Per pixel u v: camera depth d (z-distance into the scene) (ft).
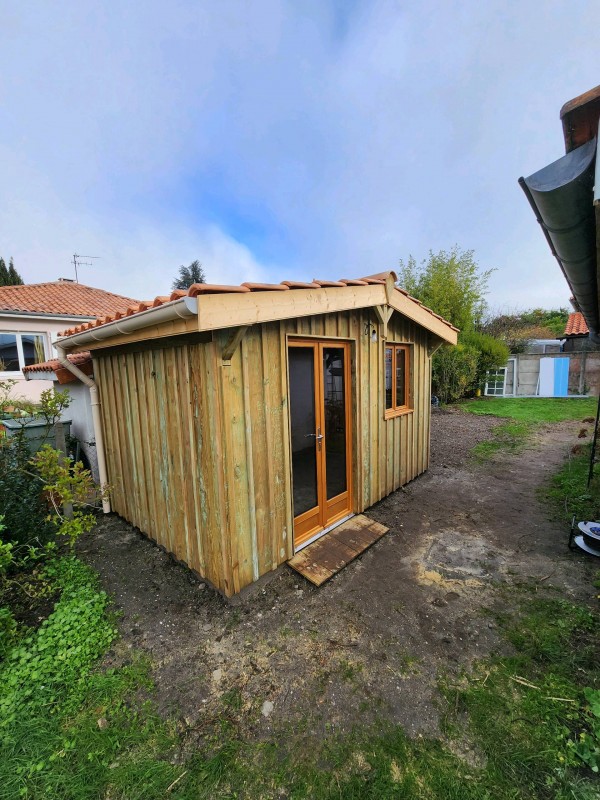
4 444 11.09
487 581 9.82
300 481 11.69
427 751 5.61
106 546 12.49
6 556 8.32
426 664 7.23
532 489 16.35
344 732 5.98
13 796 5.10
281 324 9.99
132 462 13.05
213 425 8.65
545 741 5.64
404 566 10.71
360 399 13.51
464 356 41.45
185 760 5.60
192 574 10.66
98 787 5.21
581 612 8.39
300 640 8.00
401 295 14.33
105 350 13.78
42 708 6.40
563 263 8.49
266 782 5.30
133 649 7.84
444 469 19.93
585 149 5.38
